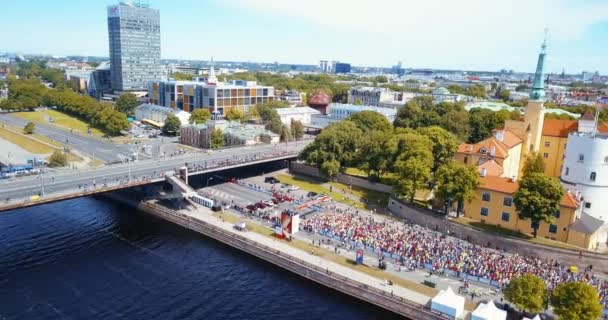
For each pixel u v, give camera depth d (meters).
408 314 80.38
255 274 96.81
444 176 113.31
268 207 130.88
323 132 166.38
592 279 86.56
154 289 89.06
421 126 190.25
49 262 99.50
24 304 82.31
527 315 76.12
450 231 111.94
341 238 107.31
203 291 88.94
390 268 93.88
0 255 102.19
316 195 144.50
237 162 155.12
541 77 138.62
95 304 83.00
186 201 134.88
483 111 199.62
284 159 178.75
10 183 119.56
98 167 144.12
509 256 98.75
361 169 155.88
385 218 124.12
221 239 113.06
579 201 104.94
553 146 143.75
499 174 121.62
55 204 140.12
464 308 79.25
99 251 106.19
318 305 85.31
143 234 117.75
